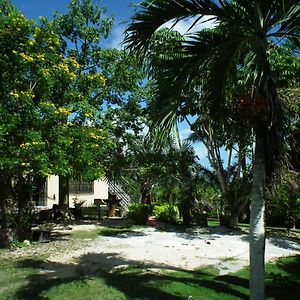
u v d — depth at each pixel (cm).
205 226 1891
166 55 653
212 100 637
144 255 1179
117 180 2097
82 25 1848
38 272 924
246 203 1873
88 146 1212
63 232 1580
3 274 902
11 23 1164
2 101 1174
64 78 1284
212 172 1994
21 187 1313
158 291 759
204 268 1034
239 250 1316
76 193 2578
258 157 596
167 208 2042
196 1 570
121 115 1805
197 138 1861
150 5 561
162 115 642
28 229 1348
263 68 524
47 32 1252
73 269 965
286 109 579
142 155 1845
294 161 677
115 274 908
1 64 1155
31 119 1140
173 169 1878
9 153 1098
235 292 774
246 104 581
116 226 1802
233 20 578
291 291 823
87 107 1353
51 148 1144
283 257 1223
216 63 616
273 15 561
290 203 1788
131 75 1783
